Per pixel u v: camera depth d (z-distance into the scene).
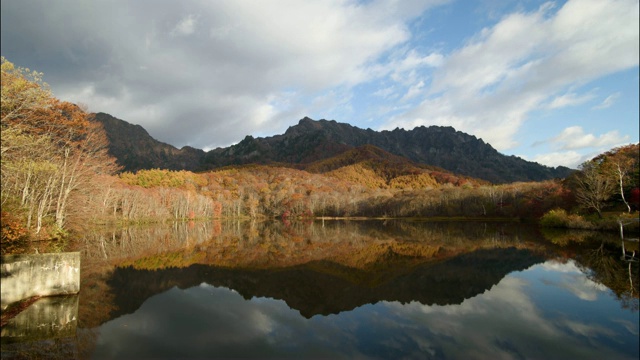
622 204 53.16
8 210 25.50
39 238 27.92
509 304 16.78
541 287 19.59
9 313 13.52
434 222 89.19
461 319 14.74
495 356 11.13
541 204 73.81
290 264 27.86
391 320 14.74
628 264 24.59
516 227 63.03
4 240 23.86
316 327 13.88
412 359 10.97
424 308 16.45
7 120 19.45
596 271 22.83
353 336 12.91
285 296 18.55
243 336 12.77
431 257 31.00
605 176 52.44
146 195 85.12
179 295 18.17
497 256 30.45
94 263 26.39
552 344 12.05
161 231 58.75
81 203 37.53
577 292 18.30
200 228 71.56
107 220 59.19
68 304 14.86
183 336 12.51
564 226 54.31
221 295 18.47
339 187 169.00
